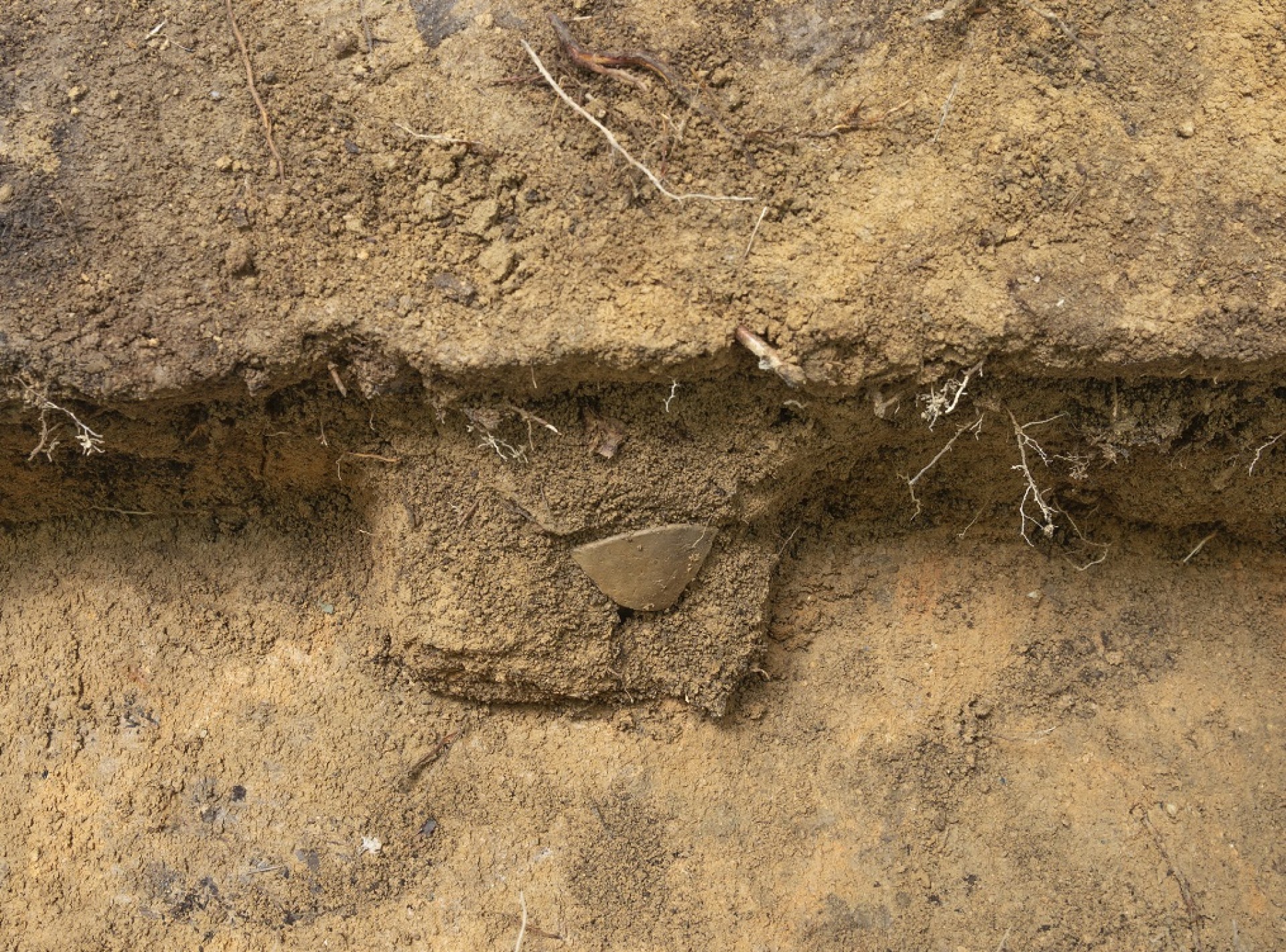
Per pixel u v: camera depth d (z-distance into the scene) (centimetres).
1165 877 59
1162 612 64
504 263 52
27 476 60
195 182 53
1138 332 51
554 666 60
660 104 52
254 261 52
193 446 58
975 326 51
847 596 64
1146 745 62
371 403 55
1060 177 52
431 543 58
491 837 61
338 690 63
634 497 56
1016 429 55
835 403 54
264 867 60
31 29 54
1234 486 60
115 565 63
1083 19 53
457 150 52
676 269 52
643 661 61
